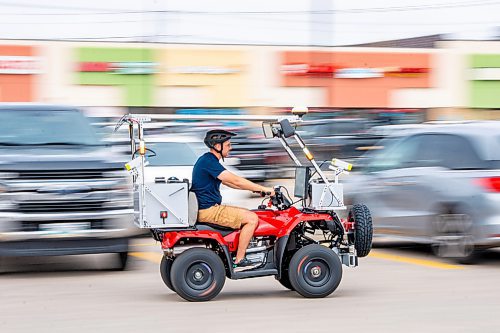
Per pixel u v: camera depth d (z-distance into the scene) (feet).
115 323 27.50
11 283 36.47
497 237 39.09
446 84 161.58
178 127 60.18
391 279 36.50
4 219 37.01
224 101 152.35
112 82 147.13
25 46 142.72
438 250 42.01
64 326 27.12
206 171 31.48
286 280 33.58
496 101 163.94
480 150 40.75
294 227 31.60
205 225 31.60
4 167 37.24
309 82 154.92
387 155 46.93
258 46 153.07
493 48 163.22
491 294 32.58
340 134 153.17
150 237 54.60
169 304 30.89
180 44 150.30
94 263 42.93
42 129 41.32
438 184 41.55
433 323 27.20
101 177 38.34
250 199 59.00
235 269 32.09
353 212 32.14
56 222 37.68
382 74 157.89
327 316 28.40
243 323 27.32
